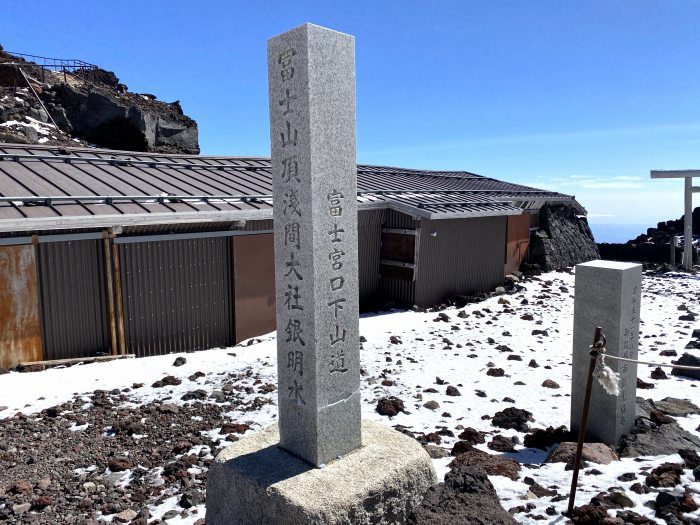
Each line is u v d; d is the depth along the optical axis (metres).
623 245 25.88
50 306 8.96
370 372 8.82
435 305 15.20
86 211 9.21
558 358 9.87
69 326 9.20
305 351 4.27
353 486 3.91
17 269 8.55
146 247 10.08
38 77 28.33
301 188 4.18
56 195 9.44
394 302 14.90
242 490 4.09
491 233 17.30
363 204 13.57
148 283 10.12
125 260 9.80
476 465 5.02
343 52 4.25
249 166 15.20
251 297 11.77
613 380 4.25
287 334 4.42
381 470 4.16
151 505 4.80
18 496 4.91
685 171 22.33
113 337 9.64
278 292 4.49
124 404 7.19
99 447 5.96
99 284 9.52
